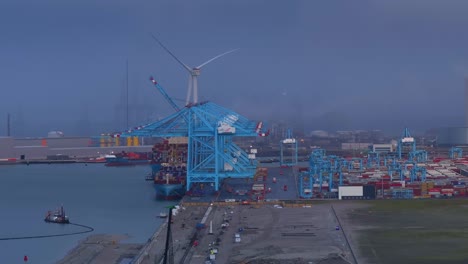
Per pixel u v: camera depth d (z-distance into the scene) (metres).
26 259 123.00
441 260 100.56
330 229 126.44
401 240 115.44
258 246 111.50
